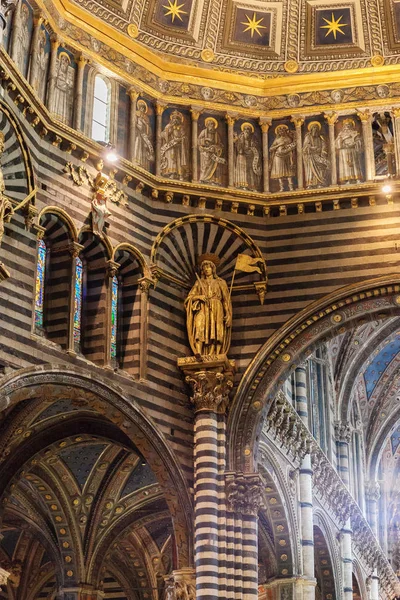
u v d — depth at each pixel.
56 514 37.75
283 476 37.19
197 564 30.38
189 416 31.95
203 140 34.31
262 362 32.41
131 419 30.81
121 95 33.47
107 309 31.11
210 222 33.50
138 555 44.53
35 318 29.59
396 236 33.00
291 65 35.12
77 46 32.44
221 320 32.38
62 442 35.00
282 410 36.44
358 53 35.03
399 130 34.25
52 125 30.80
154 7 34.22
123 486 38.03
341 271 32.94
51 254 30.62
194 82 34.59
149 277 32.25
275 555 37.50
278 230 33.69
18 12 30.05
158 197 33.25
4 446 32.44
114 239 31.75
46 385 28.94
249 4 35.25
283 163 34.41
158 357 31.88
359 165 34.00
